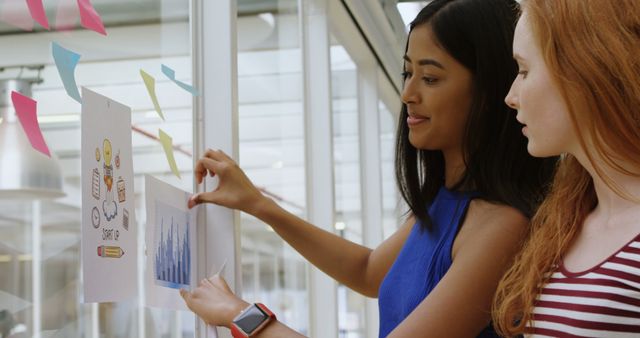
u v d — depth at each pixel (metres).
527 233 1.51
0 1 1.18
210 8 2.05
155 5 1.85
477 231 1.54
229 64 2.03
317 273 3.50
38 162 1.24
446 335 1.46
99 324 1.46
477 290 1.48
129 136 1.59
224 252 1.93
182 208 1.84
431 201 1.79
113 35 1.63
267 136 2.86
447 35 1.63
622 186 1.17
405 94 1.70
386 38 4.65
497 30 1.63
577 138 1.19
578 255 1.24
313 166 3.56
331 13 3.94
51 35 1.35
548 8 1.18
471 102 1.65
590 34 1.13
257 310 1.55
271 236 2.79
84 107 1.37
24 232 1.20
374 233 4.83
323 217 3.54
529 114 1.23
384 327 1.72
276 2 3.05
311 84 3.59
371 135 4.84
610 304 1.11
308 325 3.36
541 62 1.21
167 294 1.72
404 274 1.68
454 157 1.72
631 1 1.13
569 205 1.32
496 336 1.55
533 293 1.26
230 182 1.90
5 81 1.19
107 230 1.46
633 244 1.13
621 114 1.12
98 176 1.42
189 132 2.01
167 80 1.89
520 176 1.62
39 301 1.24
